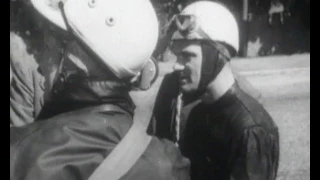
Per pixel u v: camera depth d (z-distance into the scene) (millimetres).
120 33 1427
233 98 2363
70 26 1408
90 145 1348
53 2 1434
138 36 1456
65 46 1448
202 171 2410
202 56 2354
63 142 1323
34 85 3016
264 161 2256
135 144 1413
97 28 1411
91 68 1419
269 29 17328
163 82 2559
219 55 2377
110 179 1353
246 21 16750
